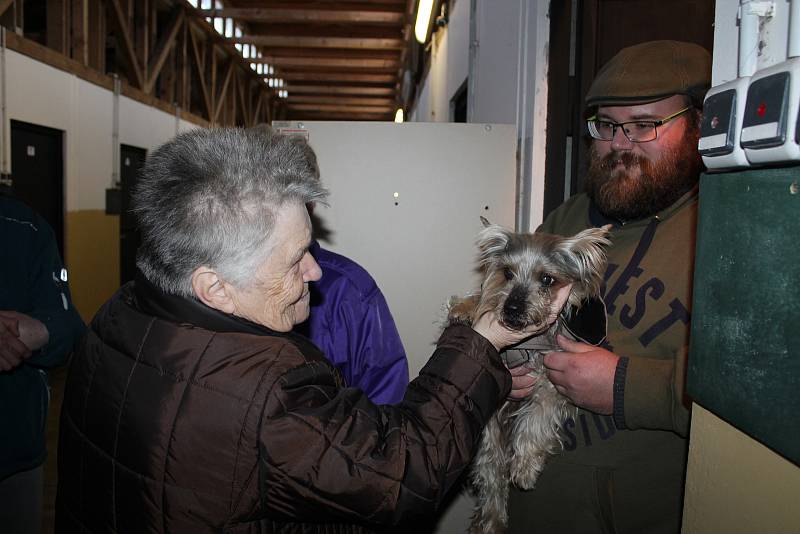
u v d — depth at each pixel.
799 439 0.67
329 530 1.06
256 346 0.95
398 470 0.94
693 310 0.93
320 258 1.69
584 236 1.67
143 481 0.92
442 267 2.78
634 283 1.57
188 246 0.95
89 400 1.02
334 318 1.60
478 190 2.76
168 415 0.91
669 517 1.50
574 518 1.61
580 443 1.60
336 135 2.74
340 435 0.93
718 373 0.85
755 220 0.76
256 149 1.00
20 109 5.66
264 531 0.95
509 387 1.14
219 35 9.98
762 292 0.75
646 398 1.37
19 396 1.89
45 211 6.36
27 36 7.52
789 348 0.69
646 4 2.42
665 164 1.54
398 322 2.79
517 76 2.80
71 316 2.00
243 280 0.98
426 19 4.48
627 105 1.55
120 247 8.33
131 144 8.43
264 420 0.89
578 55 2.44
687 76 1.52
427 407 1.03
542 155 2.58
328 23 9.70
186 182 0.95
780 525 0.75
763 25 0.78
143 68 8.88
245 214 0.95
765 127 0.69
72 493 1.05
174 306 0.99
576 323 1.68
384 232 2.76
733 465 0.86
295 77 12.64
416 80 9.02
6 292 1.91
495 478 1.95
